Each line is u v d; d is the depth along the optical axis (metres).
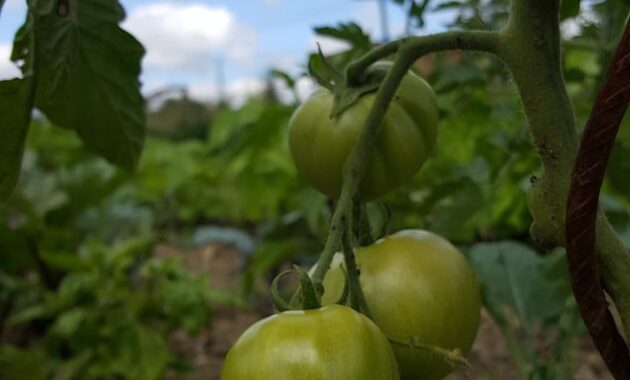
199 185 1.97
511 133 0.68
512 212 0.67
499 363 0.82
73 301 0.94
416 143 0.31
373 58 0.30
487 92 0.59
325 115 0.31
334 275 0.29
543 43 0.25
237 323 1.37
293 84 0.67
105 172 1.30
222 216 2.04
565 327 0.49
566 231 0.23
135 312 0.93
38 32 0.33
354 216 0.31
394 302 0.29
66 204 1.28
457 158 0.65
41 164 1.83
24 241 1.10
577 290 0.23
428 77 0.51
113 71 0.37
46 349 0.94
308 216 0.76
